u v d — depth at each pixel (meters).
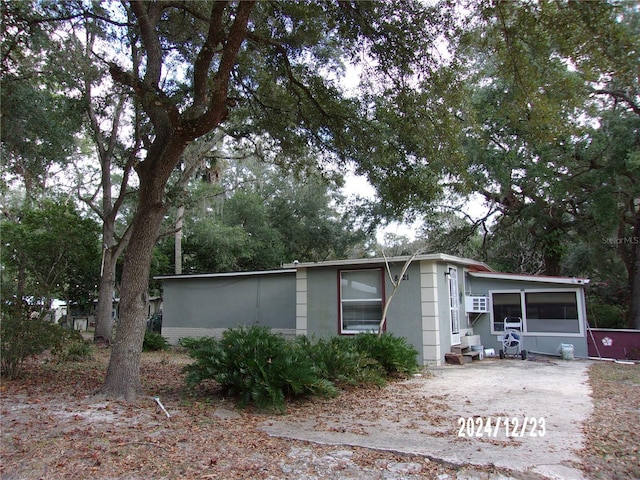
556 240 20.62
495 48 7.70
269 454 4.76
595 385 8.84
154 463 4.42
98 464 4.36
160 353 15.35
